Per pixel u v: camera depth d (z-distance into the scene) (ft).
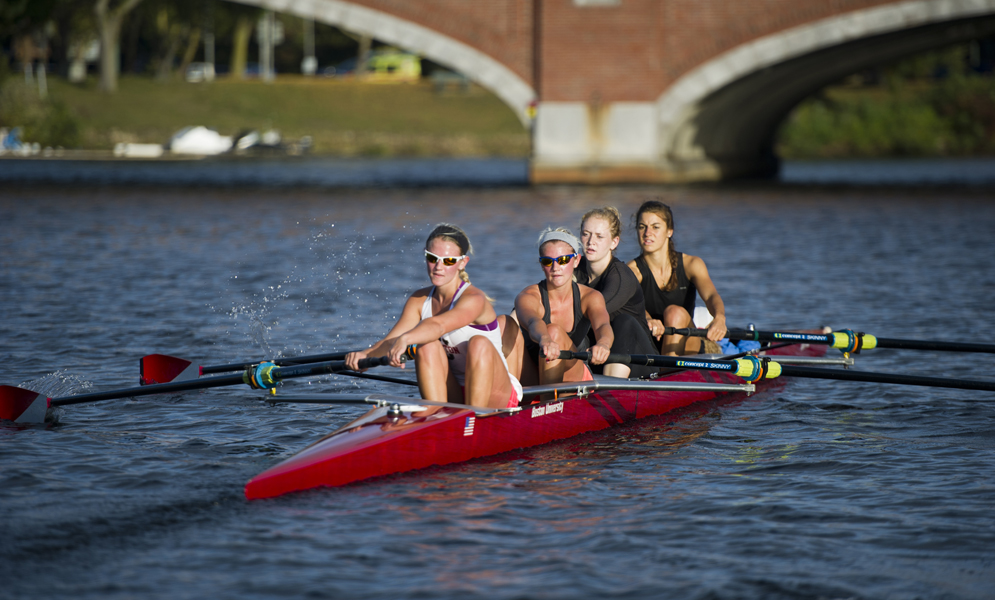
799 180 497.46
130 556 61.46
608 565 60.70
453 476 77.15
